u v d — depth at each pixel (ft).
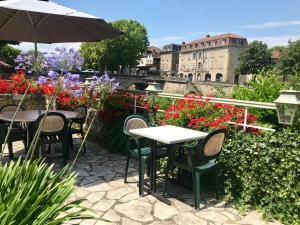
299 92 11.02
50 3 12.65
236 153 12.98
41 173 7.43
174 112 16.80
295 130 11.56
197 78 277.64
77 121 19.67
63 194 7.13
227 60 249.75
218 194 13.70
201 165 12.62
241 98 20.38
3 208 6.00
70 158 18.40
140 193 13.17
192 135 12.73
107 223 10.68
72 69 8.48
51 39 19.35
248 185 12.61
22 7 10.96
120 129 19.76
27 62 8.48
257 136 12.61
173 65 307.37
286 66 163.63
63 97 23.86
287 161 11.41
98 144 22.21
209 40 268.82
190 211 12.01
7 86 25.45
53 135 16.22
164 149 14.94
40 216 6.36
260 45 215.51
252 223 11.24
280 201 11.63
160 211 11.87
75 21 16.14
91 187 13.97
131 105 19.44
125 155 19.53
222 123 13.70
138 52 198.90
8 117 16.25
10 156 17.35
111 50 182.80
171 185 14.76
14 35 18.75
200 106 15.71
